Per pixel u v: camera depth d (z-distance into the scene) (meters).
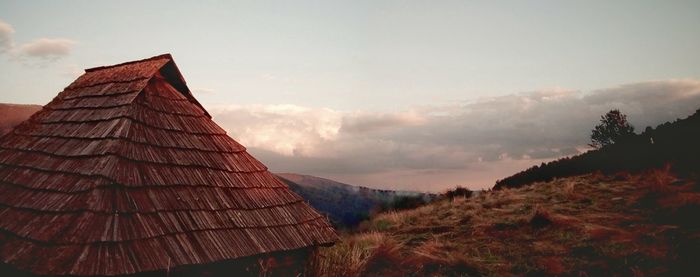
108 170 5.38
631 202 10.41
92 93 7.66
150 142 6.32
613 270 6.43
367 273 7.62
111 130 6.12
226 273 5.69
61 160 6.20
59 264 4.32
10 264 4.68
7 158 7.33
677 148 14.85
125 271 4.45
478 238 9.70
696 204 8.48
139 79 7.27
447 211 14.79
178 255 5.03
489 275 7.08
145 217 5.20
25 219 5.33
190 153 6.75
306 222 7.21
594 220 9.41
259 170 7.68
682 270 5.87
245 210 6.51
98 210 4.91
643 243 7.24
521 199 14.18
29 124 8.08
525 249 8.27
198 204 5.96
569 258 7.29
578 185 14.62
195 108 7.86
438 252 8.63
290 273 6.54
